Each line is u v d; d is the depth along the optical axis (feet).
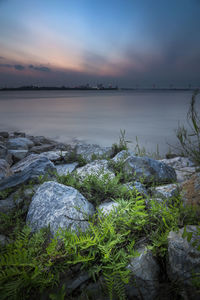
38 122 79.05
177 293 4.67
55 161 16.30
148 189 9.85
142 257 5.45
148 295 4.77
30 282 4.66
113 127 64.59
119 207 6.90
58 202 7.54
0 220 7.50
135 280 4.98
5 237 6.77
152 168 11.55
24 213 8.31
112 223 6.02
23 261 4.87
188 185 8.27
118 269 5.08
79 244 5.35
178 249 4.98
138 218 6.48
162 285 4.88
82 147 18.06
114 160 13.91
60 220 6.75
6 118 92.07
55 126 68.59
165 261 5.49
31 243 5.85
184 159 19.08
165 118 87.15
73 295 4.83
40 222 6.95
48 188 8.34
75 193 8.19
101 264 5.22
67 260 5.31
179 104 194.39
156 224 6.49
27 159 17.62
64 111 128.47
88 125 70.23
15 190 10.05
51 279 4.95
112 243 5.23
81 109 143.84
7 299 4.50
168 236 5.47
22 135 46.93
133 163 11.85
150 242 6.05
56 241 5.13
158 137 47.14
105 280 5.08
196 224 6.28
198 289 4.42
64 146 28.35
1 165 12.86
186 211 6.59
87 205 8.00
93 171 11.90
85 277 5.19
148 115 100.73
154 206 6.84
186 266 4.75
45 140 41.50
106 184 9.52
